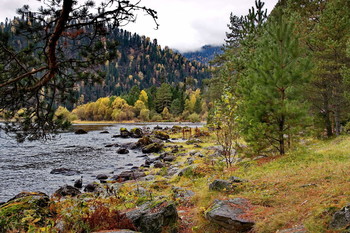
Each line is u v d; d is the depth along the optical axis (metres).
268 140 13.48
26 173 19.70
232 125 14.76
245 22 27.25
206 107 124.00
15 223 5.66
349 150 12.36
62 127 7.66
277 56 12.84
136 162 24.69
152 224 5.77
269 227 4.77
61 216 6.15
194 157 21.97
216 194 8.10
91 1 4.46
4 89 5.95
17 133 7.03
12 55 5.66
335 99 20.78
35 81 6.50
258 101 13.05
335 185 6.21
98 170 21.09
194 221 6.38
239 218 5.39
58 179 18.08
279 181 7.97
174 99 133.62
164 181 14.16
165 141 40.91
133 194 10.15
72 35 5.05
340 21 18.94
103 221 5.62
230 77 26.92
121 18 4.69
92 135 51.44
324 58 20.95
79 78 6.28
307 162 10.86
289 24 13.14
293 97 13.23
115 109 116.31
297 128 12.41
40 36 5.09
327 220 4.25
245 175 10.91
